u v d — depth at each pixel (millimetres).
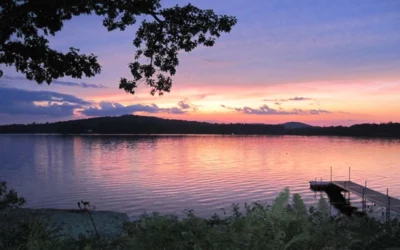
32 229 4387
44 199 59312
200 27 12070
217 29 12375
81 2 10773
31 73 12875
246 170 108938
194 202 57625
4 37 11906
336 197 55406
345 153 183875
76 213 13875
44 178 87500
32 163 126562
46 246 4000
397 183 80688
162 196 63750
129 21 12930
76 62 12711
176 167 117625
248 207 4121
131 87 13375
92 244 4074
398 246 3494
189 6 12352
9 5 11023
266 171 106250
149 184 78875
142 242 3746
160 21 12469
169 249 3660
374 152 190750
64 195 63750
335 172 103188
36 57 12297
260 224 3449
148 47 13422
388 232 3660
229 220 4098
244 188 73125
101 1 11305
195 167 117312
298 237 3271
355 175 96375
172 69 13523
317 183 64438
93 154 170250
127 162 132875
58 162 130750
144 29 13102
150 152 186375
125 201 58531
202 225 3760
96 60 12914
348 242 3537
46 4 10797
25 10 10797
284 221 3518
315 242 3531
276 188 71938
